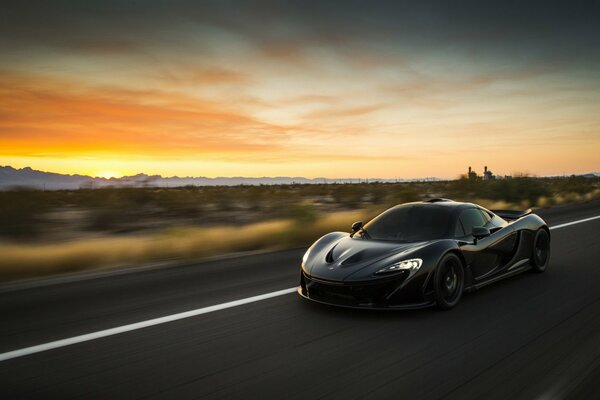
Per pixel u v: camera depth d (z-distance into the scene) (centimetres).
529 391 307
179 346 406
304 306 526
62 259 888
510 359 361
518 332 422
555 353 370
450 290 508
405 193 1925
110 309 534
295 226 1179
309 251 571
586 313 475
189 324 470
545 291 570
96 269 877
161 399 306
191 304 547
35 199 1320
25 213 1254
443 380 327
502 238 602
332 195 3569
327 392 312
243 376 340
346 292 482
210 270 762
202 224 1761
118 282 684
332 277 488
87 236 1439
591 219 1380
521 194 2253
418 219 568
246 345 405
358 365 356
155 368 358
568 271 687
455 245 516
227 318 488
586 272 677
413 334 423
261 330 445
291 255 904
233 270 758
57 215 2058
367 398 302
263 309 517
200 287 637
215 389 320
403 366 353
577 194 2639
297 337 423
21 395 316
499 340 403
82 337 436
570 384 315
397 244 524
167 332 445
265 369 352
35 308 546
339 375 339
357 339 414
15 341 429
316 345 401
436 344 397
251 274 720
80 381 337
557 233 1095
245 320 479
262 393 313
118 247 975
